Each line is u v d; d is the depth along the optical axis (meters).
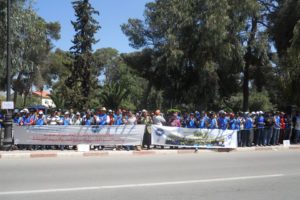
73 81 46.41
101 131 19.88
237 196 9.25
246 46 47.53
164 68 47.56
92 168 13.60
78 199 8.74
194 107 48.28
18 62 25.36
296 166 14.52
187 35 44.75
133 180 11.24
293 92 34.28
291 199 9.01
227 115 23.22
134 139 20.02
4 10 23.59
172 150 19.61
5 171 12.81
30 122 20.73
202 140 20.94
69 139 19.81
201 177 11.86
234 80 50.53
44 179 11.30
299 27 33.16
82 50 46.78
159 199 8.82
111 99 46.47
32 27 25.58
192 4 44.69
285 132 24.58
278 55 44.94
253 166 14.44
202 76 43.34
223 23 41.88
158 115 21.50
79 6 46.66
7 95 18.92
